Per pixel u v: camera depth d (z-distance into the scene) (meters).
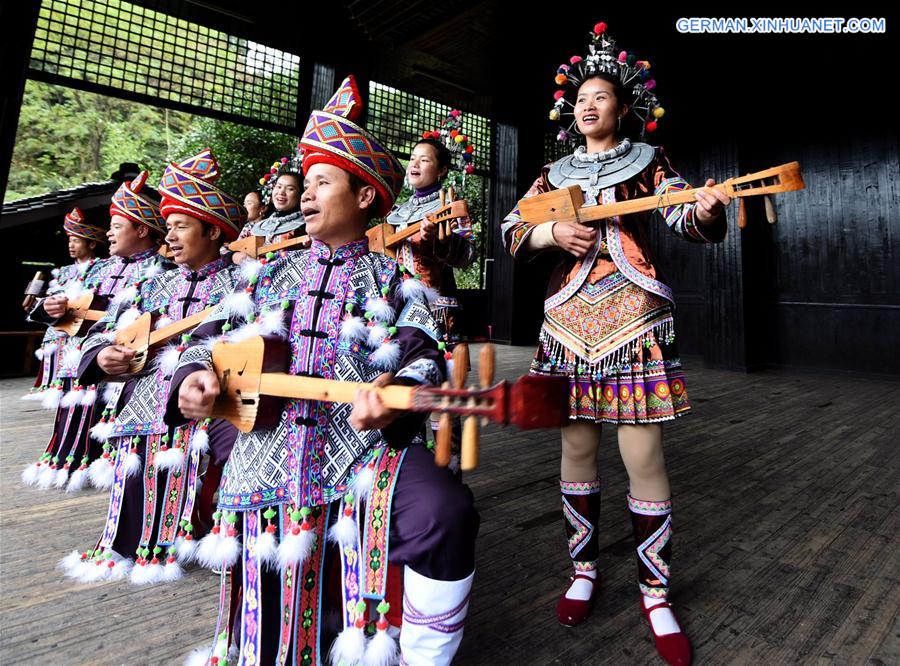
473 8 5.82
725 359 7.03
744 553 1.92
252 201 4.05
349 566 1.06
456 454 2.32
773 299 7.19
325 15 6.09
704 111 7.20
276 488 1.05
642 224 1.59
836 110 6.70
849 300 6.60
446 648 0.99
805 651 1.35
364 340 1.12
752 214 7.17
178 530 1.75
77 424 2.51
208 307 1.72
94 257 3.37
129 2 5.48
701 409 4.53
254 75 6.44
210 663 1.16
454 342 2.56
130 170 5.88
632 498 1.49
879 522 2.19
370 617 1.11
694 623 1.48
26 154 17.44
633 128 1.77
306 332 1.10
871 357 6.41
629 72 1.68
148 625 1.44
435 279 2.51
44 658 1.28
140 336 1.65
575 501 1.58
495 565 1.82
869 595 1.63
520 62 7.29
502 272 9.48
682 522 2.20
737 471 2.88
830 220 6.75
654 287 1.45
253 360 1.05
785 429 3.82
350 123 1.15
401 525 1.00
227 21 6.04
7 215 5.07
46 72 5.09
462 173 2.93
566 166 1.71
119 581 1.68
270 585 1.07
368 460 1.08
